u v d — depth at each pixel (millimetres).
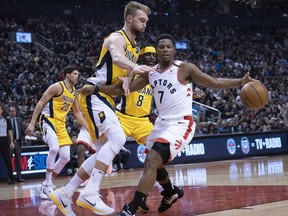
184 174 9727
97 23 27203
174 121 4164
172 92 4180
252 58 27828
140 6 4449
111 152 4227
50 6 25984
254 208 4465
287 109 16953
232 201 5062
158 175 4504
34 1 26594
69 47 23500
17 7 25031
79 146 8117
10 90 17234
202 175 9219
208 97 19391
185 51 27172
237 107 19219
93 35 25531
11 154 10180
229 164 12453
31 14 25578
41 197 6578
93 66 21125
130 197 6039
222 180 7863
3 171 10797
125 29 4480
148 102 5438
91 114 4367
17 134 10219
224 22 31016
